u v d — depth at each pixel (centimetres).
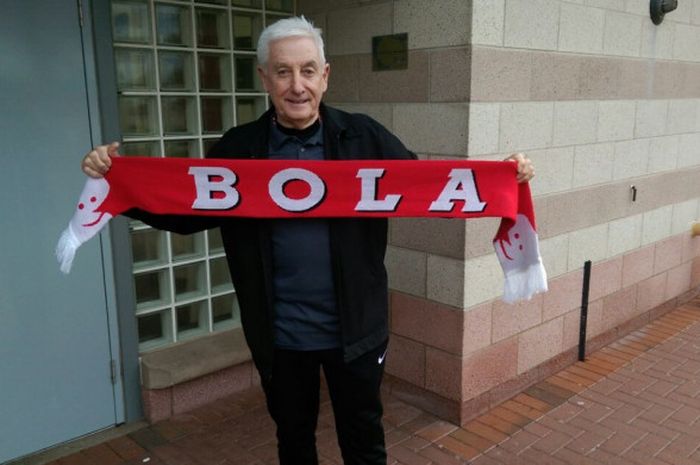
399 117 342
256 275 210
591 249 421
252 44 369
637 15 416
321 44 196
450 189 218
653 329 493
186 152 349
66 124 295
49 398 311
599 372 414
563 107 370
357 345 211
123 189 211
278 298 212
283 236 208
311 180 207
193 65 340
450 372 343
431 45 319
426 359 354
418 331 355
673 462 312
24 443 307
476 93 309
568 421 351
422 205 217
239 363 368
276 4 377
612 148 420
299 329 212
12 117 279
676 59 467
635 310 484
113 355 330
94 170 208
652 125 455
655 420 353
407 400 370
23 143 284
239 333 377
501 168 220
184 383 351
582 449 323
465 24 302
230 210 208
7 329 292
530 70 339
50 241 299
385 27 339
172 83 336
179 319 363
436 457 316
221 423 344
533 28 335
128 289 330
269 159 209
